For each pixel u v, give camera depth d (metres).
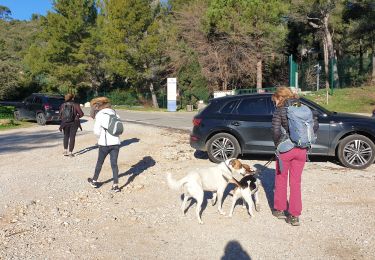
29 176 8.86
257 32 34.03
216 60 37.19
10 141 15.02
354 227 5.47
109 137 7.47
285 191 5.82
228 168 6.03
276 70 44.50
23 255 4.79
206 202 6.84
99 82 49.50
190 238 5.26
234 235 5.32
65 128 11.14
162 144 13.12
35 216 6.21
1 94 38.72
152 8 43.28
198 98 37.91
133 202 6.90
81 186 7.97
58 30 44.50
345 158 9.09
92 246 5.02
